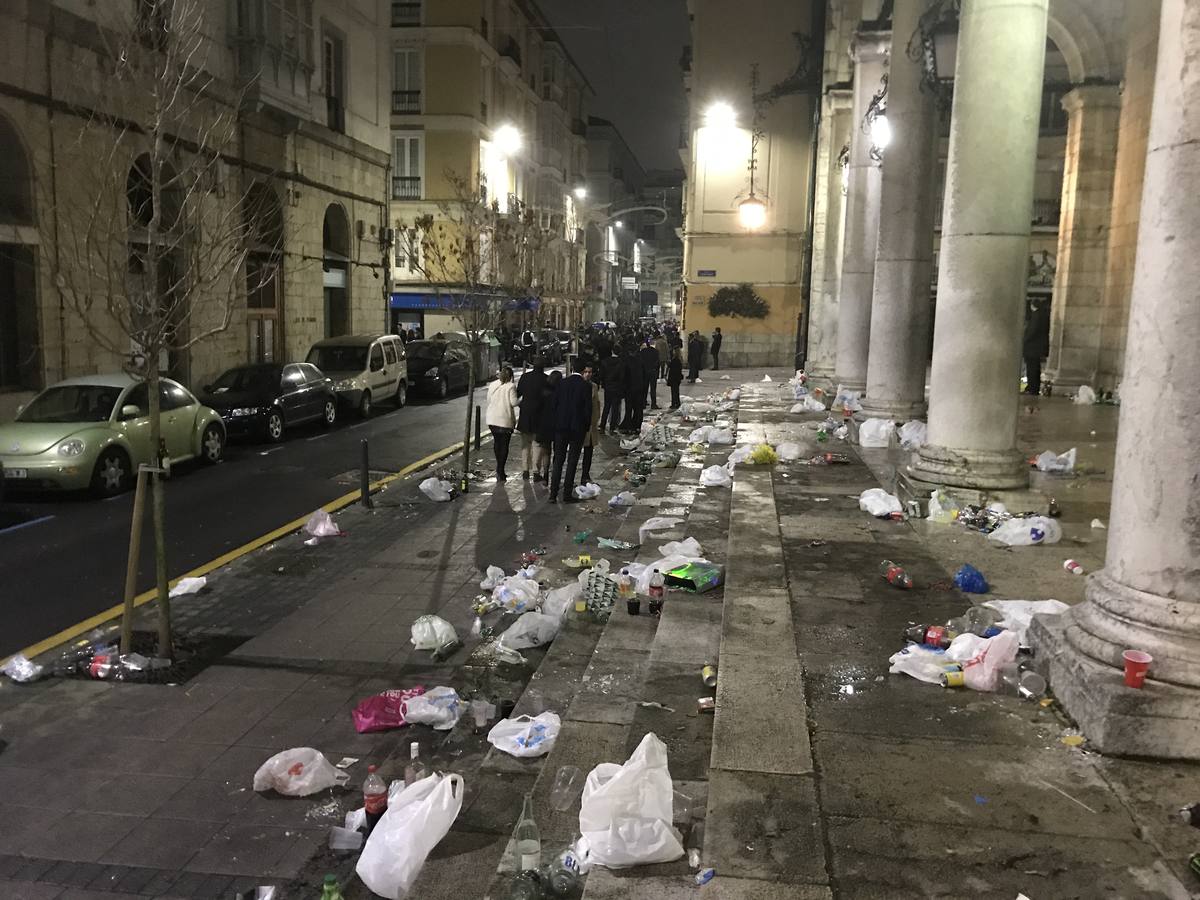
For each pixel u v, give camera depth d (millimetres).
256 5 21828
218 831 4609
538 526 11086
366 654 6996
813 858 3244
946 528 8055
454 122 43031
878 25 16891
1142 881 3117
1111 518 4473
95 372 17453
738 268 37781
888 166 13203
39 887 4145
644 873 3344
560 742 4898
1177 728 3908
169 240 8180
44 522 11062
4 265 16031
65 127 16453
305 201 25547
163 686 6387
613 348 23719
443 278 35438
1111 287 18641
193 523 11156
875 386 13930
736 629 5504
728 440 15359
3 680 6422
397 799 4129
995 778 3793
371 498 12688
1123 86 18234
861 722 4301
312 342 26219
